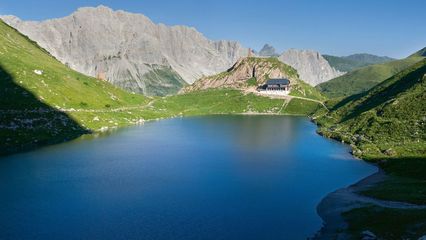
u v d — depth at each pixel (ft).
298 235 233.76
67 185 329.72
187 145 544.62
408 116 581.12
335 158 460.55
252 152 495.41
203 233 235.20
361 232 220.84
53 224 245.24
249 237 230.27
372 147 496.64
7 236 226.79
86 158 440.45
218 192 315.78
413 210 240.94
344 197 301.43
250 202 291.99
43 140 538.06
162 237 228.22
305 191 322.55
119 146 525.75
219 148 523.70
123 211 268.62
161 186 330.75
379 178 360.28
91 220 252.01
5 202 284.41
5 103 630.74
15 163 409.28
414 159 405.18
